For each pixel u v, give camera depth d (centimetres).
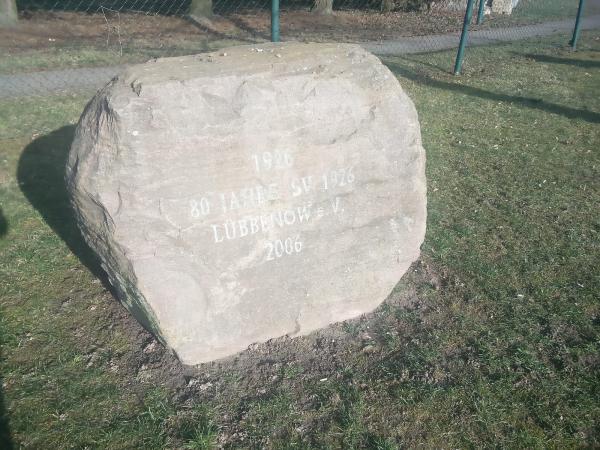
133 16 1327
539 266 453
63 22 1226
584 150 685
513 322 389
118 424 309
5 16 1152
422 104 826
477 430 309
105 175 290
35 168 586
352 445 299
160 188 299
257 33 1236
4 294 408
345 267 369
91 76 862
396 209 367
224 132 303
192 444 297
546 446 300
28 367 346
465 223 516
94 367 348
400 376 344
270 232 336
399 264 385
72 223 500
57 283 423
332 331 385
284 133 318
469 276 441
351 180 347
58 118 702
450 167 629
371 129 341
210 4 1348
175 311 325
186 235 313
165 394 330
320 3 1520
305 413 320
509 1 1703
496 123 766
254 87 307
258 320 357
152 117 287
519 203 553
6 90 793
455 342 372
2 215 503
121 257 310
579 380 341
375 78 341
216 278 330
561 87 946
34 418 311
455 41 1300
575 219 526
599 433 308
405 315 399
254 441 303
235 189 317
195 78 298
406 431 308
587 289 425
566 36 1415
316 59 336
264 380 344
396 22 1529
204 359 353
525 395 330
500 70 1044
